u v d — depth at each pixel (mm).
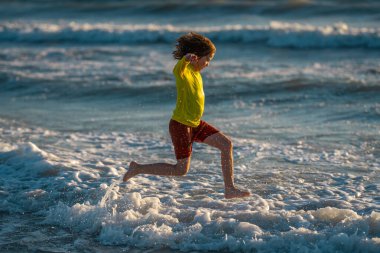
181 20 64812
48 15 72375
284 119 25250
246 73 35812
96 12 72188
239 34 49844
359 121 24266
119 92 32281
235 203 14734
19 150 19297
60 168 17781
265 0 73062
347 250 11875
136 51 46250
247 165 18547
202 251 12492
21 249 12930
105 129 24219
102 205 14547
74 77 35969
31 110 28797
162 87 32875
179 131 13383
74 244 13102
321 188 16062
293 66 38406
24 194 15891
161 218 13695
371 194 15422
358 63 38688
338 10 63781
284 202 14875
